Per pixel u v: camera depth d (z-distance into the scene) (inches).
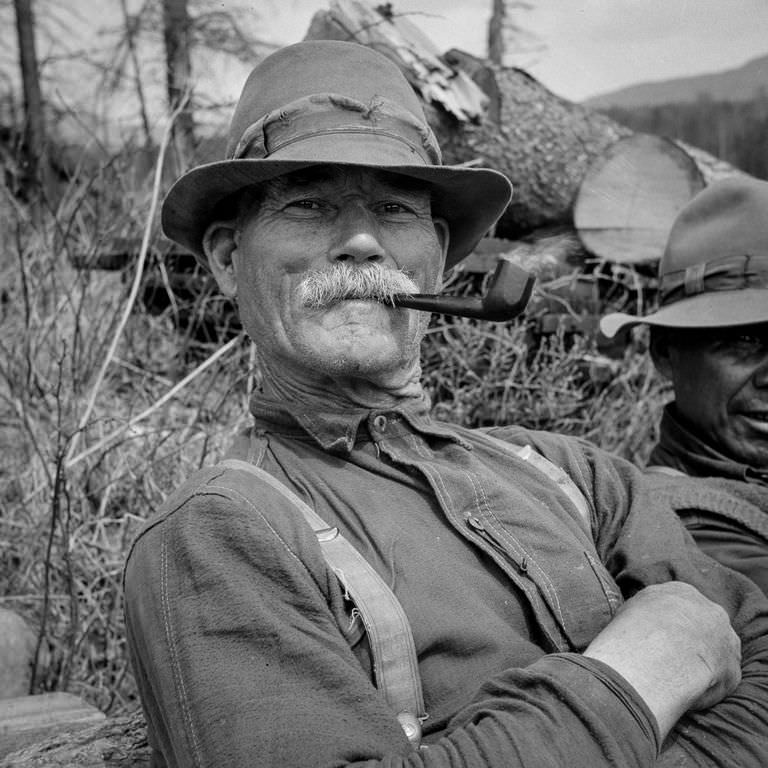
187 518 45.7
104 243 129.0
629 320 78.9
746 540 65.6
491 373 114.2
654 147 129.6
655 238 129.9
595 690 41.9
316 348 51.9
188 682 42.0
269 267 53.4
